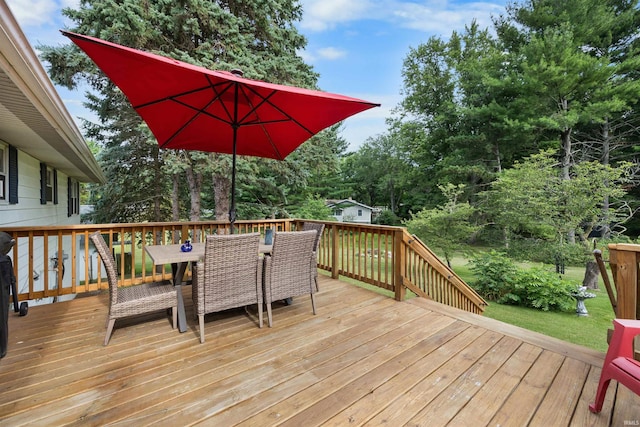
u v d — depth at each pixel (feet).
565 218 29.17
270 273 9.07
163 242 13.47
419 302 11.43
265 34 26.71
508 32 46.19
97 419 5.05
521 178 31.53
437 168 59.36
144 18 21.29
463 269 34.50
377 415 5.23
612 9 39.99
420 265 12.68
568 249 28.22
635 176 37.47
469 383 6.22
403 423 5.05
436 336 8.43
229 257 8.17
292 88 7.89
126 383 6.07
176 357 7.13
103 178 28.84
